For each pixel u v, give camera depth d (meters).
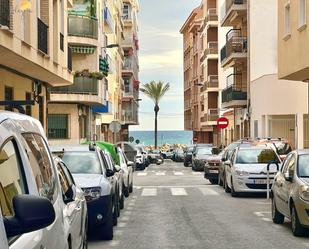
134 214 16.62
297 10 24.62
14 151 4.23
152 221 15.09
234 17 49.62
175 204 19.42
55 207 5.17
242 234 12.85
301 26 23.83
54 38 24.73
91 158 13.42
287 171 13.56
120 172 17.44
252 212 17.05
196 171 44.19
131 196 22.61
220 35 72.19
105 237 12.13
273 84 38.62
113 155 19.86
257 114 42.19
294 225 12.41
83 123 45.38
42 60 21.45
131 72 87.56
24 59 19.02
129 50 88.25
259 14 45.12
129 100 87.19
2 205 3.71
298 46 24.56
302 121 37.09
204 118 77.31
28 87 24.53
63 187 6.85
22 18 18.31
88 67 42.78
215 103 75.75
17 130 4.41
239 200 20.69
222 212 17.05
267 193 20.92
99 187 11.93
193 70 95.94
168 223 14.70
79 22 41.59
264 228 13.77
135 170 45.28
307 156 13.20
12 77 21.95
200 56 86.38
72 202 6.89
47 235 4.46
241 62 49.44
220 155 30.19
